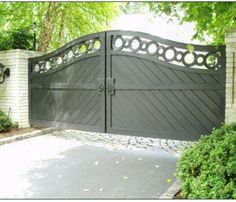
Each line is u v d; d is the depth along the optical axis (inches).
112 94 253.8
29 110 318.7
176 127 226.7
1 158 226.8
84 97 274.2
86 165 211.0
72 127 284.2
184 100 222.8
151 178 185.3
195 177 143.6
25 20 382.3
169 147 263.3
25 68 315.9
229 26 197.0
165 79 229.8
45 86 302.8
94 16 409.1
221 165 134.5
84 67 272.4
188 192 139.8
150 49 295.0
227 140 150.8
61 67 288.5
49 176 188.7
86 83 271.0
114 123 255.1
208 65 213.0
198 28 158.6
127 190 166.6
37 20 385.7
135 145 270.8
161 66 231.1
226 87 201.9
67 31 412.2
